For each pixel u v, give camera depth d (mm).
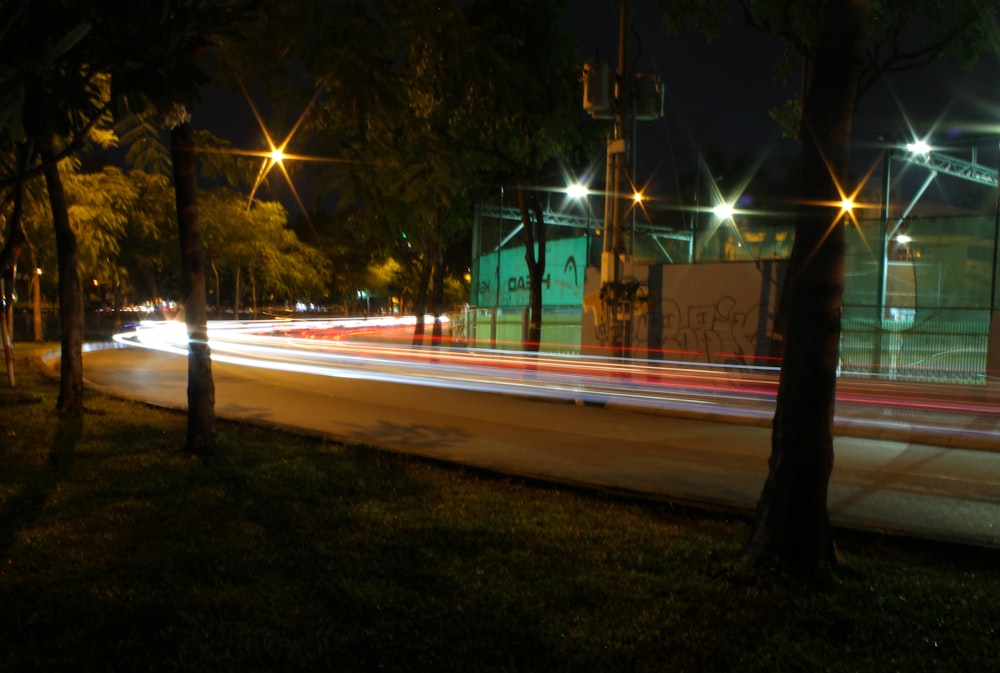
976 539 6297
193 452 9039
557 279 27688
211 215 37531
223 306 85500
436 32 6125
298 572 5223
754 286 20625
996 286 18344
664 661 4023
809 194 5094
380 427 12914
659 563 5551
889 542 6266
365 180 7516
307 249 47406
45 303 61656
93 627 4293
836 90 5043
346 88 6434
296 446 9836
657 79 16750
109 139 18625
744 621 4523
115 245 29047
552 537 6168
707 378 21062
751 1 13500
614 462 10422
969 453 12109
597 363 21969
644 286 19625
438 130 12266
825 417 5207
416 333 30438
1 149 4125
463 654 4055
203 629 4293
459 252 51250
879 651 4152
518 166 20953
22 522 6195
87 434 10156
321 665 3934
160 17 3488
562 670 3902
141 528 6109
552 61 17016
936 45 12773
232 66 7203
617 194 17281
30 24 3322
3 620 4395
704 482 9219
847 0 5023
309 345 38219
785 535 5223
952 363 18906
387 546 5848
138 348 33812
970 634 4395
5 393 14102
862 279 20219
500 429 13242
